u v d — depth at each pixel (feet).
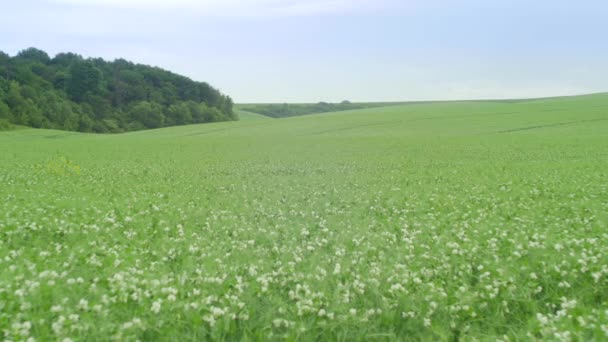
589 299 22.25
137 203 54.54
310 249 32.68
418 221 43.88
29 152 150.00
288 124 300.81
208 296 21.95
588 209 46.60
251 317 19.95
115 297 21.03
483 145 157.17
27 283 22.00
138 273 25.71
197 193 64.64
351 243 34.53
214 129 296.51
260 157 132.67
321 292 22.50
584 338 17.58
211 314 19.58
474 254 30.14
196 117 498.28
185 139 221.87
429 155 131.64
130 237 36.65
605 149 133.28
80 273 25.81
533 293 23.07
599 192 59.26
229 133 268.00
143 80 524.52
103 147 176.04
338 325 19.24
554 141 161.48
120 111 471.21
